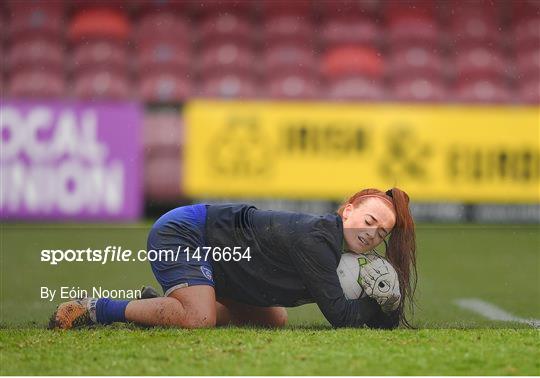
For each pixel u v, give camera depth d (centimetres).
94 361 998
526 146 2864
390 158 2822
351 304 1181
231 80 3378
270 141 2803
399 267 1231
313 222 1181
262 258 1197
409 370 965
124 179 2761
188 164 2781
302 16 3644
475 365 990
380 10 3678
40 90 3259
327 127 2812
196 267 1197
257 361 995
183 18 3628
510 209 2852
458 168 2844
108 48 3466
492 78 3494
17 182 2712
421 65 3447
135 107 2781
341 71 3434
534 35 3650
